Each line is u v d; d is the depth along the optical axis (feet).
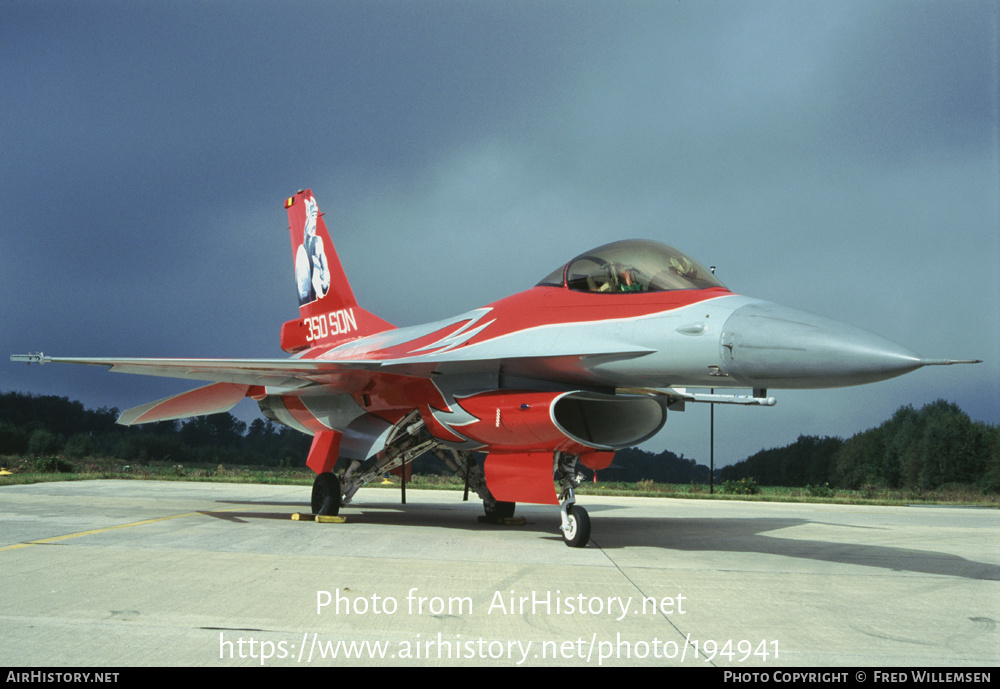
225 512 37.19
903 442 242.58
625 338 24.66
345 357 39.81
